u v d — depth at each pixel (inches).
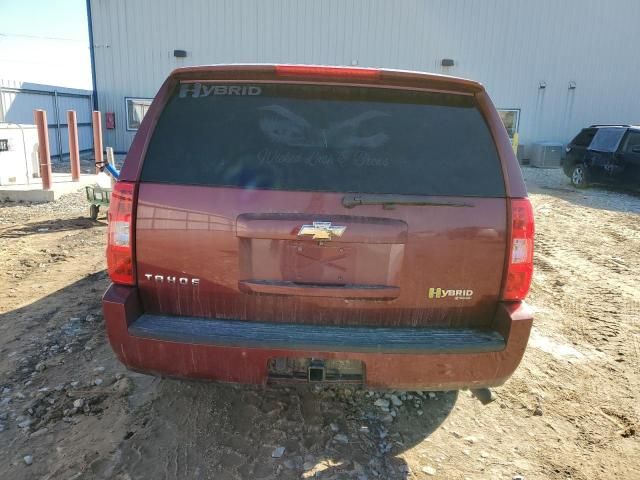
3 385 129.9
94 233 301.7
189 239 98.2
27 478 98.3
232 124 101.6
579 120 860.0
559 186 605.0
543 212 414.6
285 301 100.0
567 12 816.3
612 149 527.8
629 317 194.2
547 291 222.4
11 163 426.3
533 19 810.8
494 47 813.2
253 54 773.3
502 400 134.4
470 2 793.6
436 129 103.0
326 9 770.8
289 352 96.3
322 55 784.3
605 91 855.1
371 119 102.7
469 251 98.9
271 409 123.2
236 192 97.3
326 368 99.9
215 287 99.6
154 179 99.0
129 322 98.3
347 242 97.2
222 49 767.7
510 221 99.3
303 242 97.5
